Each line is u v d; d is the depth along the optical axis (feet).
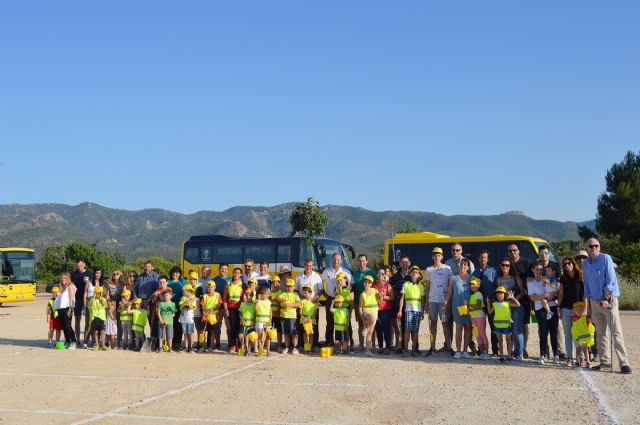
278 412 30.35
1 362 46.39
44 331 69.87
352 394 34.12
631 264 119.75
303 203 107.76
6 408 31.83
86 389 36.22
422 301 48.29
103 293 54.03
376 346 53.72
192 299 51.55
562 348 47.91
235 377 39.55
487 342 45.29
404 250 103.60
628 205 161.99
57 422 28.96
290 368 42.75
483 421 28.40
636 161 173.58
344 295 49.57
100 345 54.08
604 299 39.68
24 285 117.91
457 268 47.52
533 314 45.52
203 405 31.94
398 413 29.99
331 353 48.85
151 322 53.36
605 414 29.09
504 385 35.99
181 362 45.91
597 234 160.56
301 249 104.58
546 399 32.32
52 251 217.56
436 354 48.21
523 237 95.14
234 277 51.83
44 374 41.22
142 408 31.42
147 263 55.16
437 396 33.37
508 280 44.68
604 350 40.50
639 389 34.50
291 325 49.80
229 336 51.67
